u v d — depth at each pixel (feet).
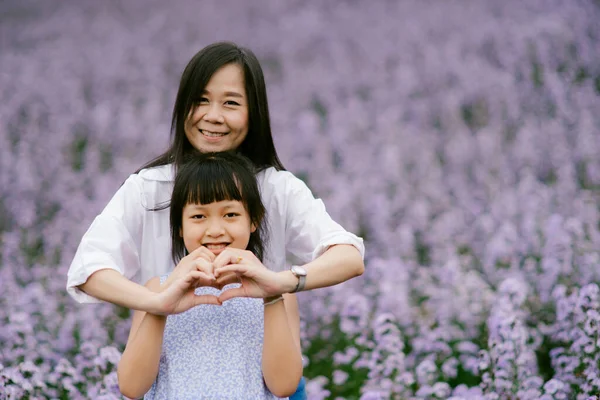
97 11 64.69
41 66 48.78
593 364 14.74
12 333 17.02
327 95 41.73
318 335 19.90
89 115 39.52
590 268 19.30
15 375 14.43
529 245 21.86
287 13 58.75
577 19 44.52
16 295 19.98
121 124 37.19
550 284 19.26
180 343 11.14
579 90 35.99
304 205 12.25
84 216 27.14
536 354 18.17
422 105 37.86
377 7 58.23
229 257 10.62
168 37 54.60
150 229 12.17
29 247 25.38
